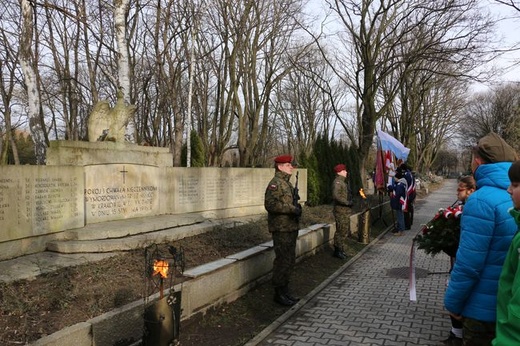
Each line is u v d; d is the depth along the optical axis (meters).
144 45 25.42
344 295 6.93
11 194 6.15
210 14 23.31
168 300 4.01
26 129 28.69
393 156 16.58
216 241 7.80
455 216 4.63
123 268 5.95
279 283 6.32
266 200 6.35
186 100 27.83
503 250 3.04
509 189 2.64
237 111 26.33
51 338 3.63
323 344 4.97
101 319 4.12
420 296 6.87
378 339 5.12
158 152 9.86
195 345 4.91
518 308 2.23
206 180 11.43
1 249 5.99
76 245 6.60
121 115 9.09
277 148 54.53
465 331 3.24
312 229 9.79
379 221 15.71
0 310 4.21
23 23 11.88
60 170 7.07
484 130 52.69
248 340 5.08
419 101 31.33
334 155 18.08
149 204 9.48
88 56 21.31
